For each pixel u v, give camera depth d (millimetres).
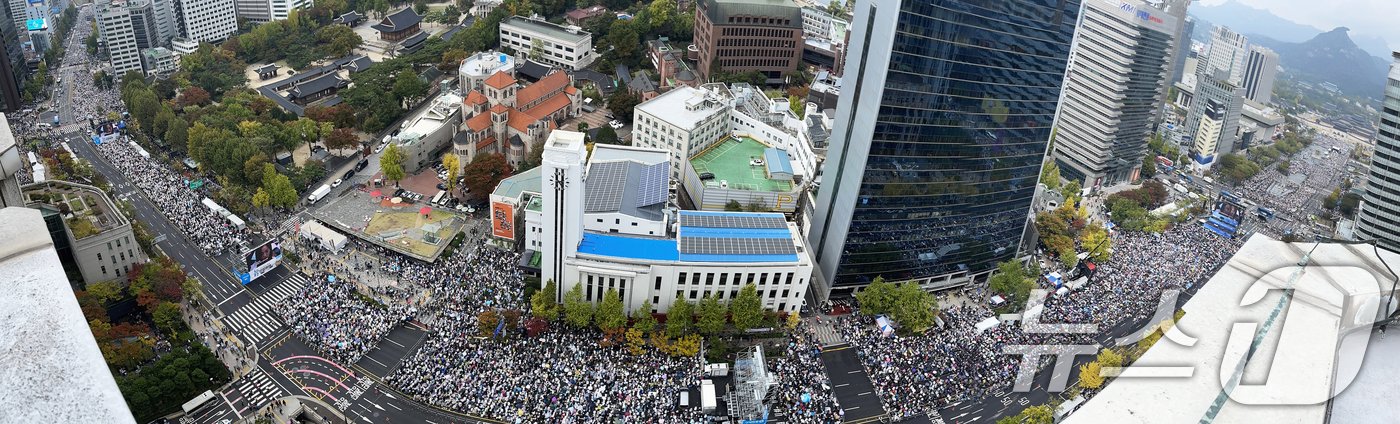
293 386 195000
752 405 188875
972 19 198500
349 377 198875
